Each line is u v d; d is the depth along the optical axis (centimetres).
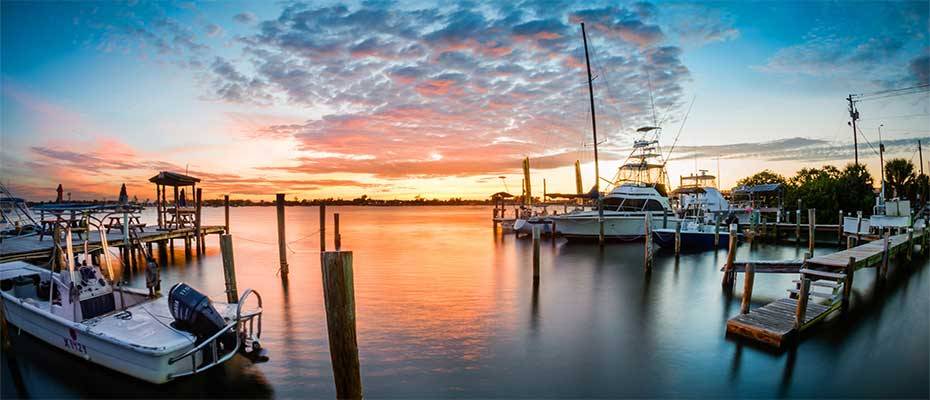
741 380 849
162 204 2741
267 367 905
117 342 814
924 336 1032
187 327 863
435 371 897
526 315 1292
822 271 1244
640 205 3120
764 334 989
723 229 3303
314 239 3825
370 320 1230
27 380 848
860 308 1248
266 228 5519
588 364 932
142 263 2297
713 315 1280
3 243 1845
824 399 778
